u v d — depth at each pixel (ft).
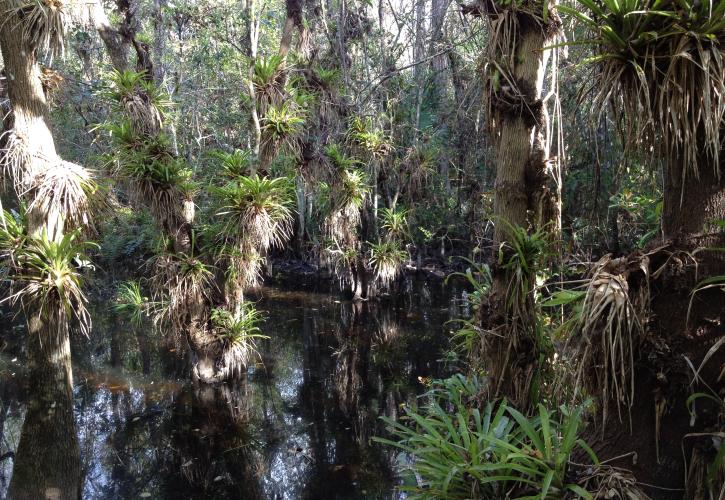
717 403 5.08
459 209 37.52
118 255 38.86
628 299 5.00
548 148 8.34
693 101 4.71
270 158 20.61
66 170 12.43
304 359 24.61
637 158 5.73
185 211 19.93
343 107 28.78
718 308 5.03
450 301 33.17
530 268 8.15
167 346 26.16
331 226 33.35
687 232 5.12
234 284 21.20
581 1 5.15
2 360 23.79
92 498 14.34
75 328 28.66
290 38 21.34
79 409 19.61
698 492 5.07
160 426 18.39
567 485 5.61
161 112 18.90
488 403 7.83
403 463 15.25
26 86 12.31
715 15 4.56
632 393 4.96
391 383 21.54
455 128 33.22
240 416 19.12
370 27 33.06
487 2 8.44
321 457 16.33
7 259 12.55
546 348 8.62
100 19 17.74
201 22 33.86
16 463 12.38
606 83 5.28
